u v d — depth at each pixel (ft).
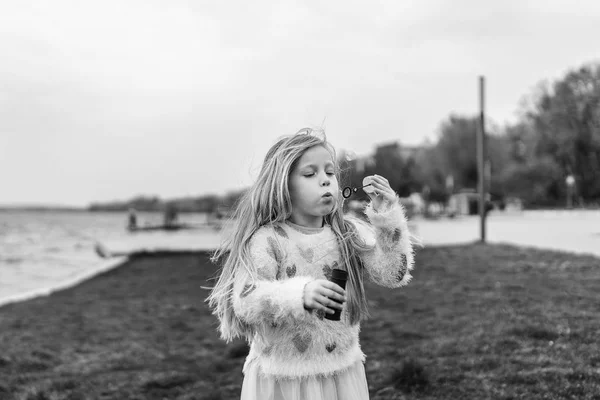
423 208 191.93
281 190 7.95
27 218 503.61
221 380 17.01
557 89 187.93
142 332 25.03
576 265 29.43
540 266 30.25
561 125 182.39
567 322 17.52
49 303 35.40
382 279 8.33
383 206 8.18
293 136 8.27
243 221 8.27
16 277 55.36
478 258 37.04
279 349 7.64
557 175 183.21
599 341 15.42
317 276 7.98
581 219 104.53
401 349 17.38
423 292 26.66
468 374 14.17
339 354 7.84
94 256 76.64
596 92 180.45
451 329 19.02
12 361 20.34
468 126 217.77
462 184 214.69
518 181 189.47
